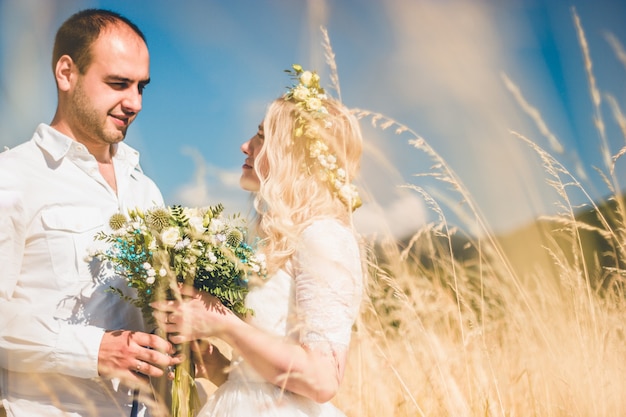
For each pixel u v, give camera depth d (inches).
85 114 94.5
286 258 82.8
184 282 80.9
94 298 89.1
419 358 103.3
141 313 94.1
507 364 106.2
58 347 82.5
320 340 75.7
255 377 81.4
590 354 97.9
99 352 82.5
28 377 85.2
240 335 76.7
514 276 114.3
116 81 95.0
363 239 100.7
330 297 76.9
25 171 88.3
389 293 105.0
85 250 89.4
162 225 81.1
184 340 79.9
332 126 88.2
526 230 122.0
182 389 82.5
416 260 117.1
